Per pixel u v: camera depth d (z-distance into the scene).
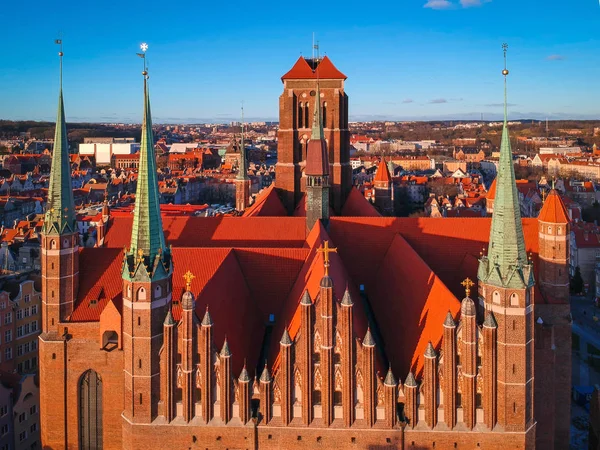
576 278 156.12
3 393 77.12
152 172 49.94
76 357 58.62
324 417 47.31
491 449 47.16
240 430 47.88
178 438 48.53
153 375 48.59
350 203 102.06
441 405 47.09
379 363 51.97
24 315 105.81
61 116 59.72
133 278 48.03
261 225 79.44
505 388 47.03
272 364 51.16
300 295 54.78
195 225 80.00
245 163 140.12
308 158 76.69
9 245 152.12
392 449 47.28
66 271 59.03
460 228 73.81
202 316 49.72
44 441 60.03
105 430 58.84
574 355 112.69
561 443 68.19
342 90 102.81
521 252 47.69
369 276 72.12
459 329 46.72
